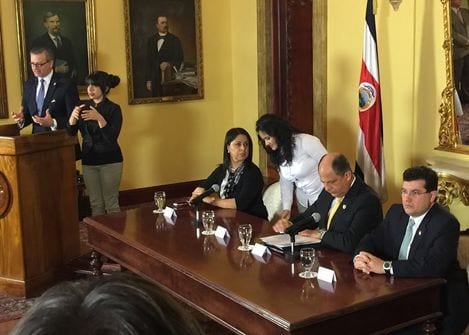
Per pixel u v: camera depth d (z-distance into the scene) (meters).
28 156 4.30
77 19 6.57
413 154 5.20
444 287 2.91
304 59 7.18
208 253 3.24
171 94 7.25
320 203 3.59
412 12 5.05
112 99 6.92
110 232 3.73
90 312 0.48
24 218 4.30
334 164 3.32
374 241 3.15
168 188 7.38
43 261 4.45
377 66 4.99
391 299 2.60
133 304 0.49
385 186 5.06
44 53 5.34
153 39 7.05
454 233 2.88
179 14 7.19
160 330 0.48
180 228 3.75
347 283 2.73
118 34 6.85
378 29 5.36
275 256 3.15
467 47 4.63
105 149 5.71
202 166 7.59
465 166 4.56
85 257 4.72
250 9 7.25
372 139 5.01
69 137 4.64
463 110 4.73
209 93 7.53
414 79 5.12
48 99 5.40
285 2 7.01
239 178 4.22
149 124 7.18
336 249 3.20
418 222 2.98
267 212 4.35
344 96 5.89
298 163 4.17
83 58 6.65
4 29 6.24
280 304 2.52
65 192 4.64
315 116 6.20
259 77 7.20
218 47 7.51
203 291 2.88
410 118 5.19
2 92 6.27
